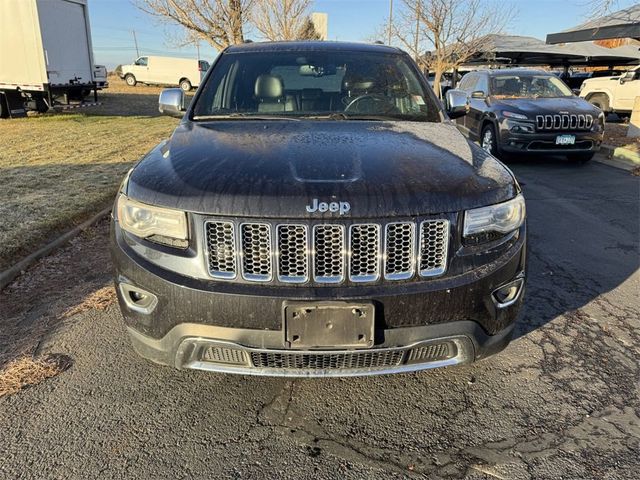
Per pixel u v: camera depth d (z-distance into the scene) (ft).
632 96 46.26
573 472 7.06
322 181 7.19
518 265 7.89
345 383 9.05
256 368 7.35
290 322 6.90
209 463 7.22
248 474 7.04
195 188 7.21
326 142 8.81
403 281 7.11
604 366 9.55
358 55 12.77
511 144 28.84
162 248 7.31
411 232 7.02
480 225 7.41
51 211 17.97
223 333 7.08
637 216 19.15
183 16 49.29
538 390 8.86
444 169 7.82
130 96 81.15
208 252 7.02
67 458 7.29
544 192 22.98
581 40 47.60
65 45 49.55
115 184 22.25
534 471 7.09
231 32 50.70
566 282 13.20
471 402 8.56
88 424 7.98
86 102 55.93
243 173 7.43
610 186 24.09
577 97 31.37
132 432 7.82
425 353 7.51
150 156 8.95
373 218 6.90
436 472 7.09
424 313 7.14
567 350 10.08
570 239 16.55
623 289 12.80
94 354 9.91
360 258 7.00
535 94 32.14
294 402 8.55
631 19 42.86
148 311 7.47
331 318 6.91
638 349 10.12
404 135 9.59
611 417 8.16
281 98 11.62
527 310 11.68
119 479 6.93
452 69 69.26
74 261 14.62
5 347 10.18
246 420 8.12
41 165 26.50
